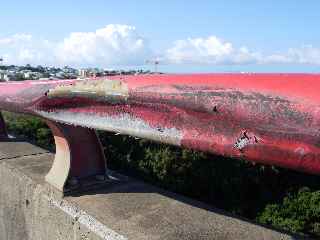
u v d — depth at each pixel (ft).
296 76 3.46
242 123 3.64
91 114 6.45
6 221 11.12
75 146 8.97
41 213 9.35
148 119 4.98
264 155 3.50
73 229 8.20
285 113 3.24
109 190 9.22
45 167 10.79
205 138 4.12
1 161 11.45
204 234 7.07
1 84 9.95
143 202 8.51
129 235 7.07
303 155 3.14
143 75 5.59
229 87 3.86
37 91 7.96
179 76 4.79
